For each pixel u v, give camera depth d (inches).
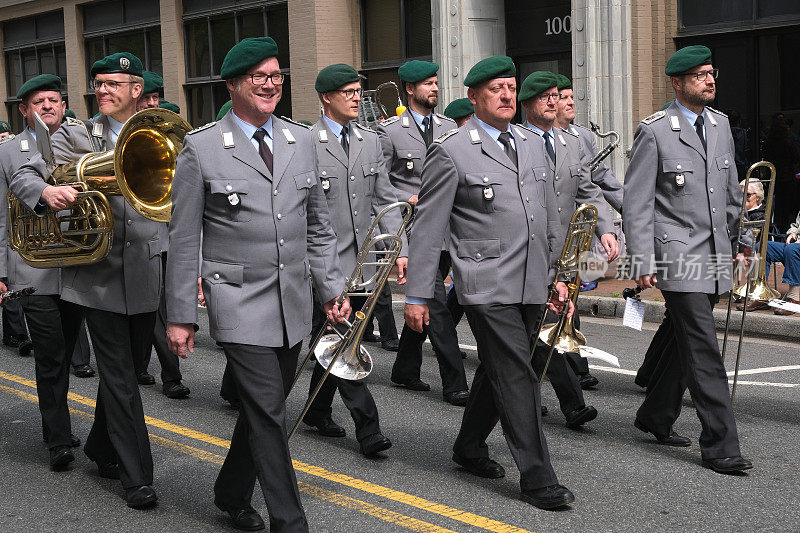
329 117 276.2
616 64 562.9
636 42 565.9
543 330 233.8
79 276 214.8
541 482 205.6
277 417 183.0
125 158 204.5
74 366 349.4
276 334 186.7
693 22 565.6
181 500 219.3
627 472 228.7
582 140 311.0
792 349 370.3
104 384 213.8
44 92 254.2
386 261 221.3
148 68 881.5
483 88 210.4
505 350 205.8
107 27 913.5
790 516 199.5
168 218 200.8
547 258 213.8
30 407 308.7
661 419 248.7
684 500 209.3
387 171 309.6
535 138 219.5
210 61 821.2
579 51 576.7
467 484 222.7
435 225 212.1
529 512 203.8
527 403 205.6
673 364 245.8
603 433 262.8
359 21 729.0
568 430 266.2
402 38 705.6
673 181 235.5
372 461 243.0
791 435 257.8
